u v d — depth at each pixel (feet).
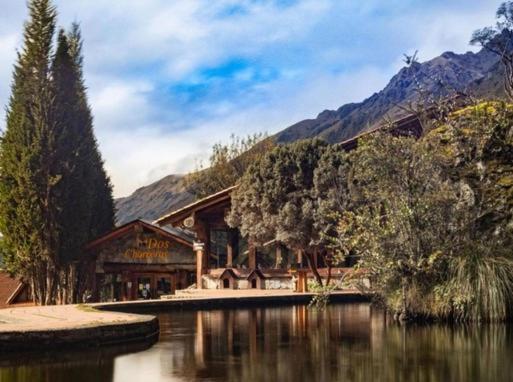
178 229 138.31
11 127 111.14
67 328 36.88
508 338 37.99
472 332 40.52
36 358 34.40
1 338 34.88
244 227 91.61
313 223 82.94
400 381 26.35
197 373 28.86
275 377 27.61
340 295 70.69
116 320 41.42
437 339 38.11
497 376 27.12
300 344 37.60
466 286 44.42
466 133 53.31
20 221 108.78
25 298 117.91
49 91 111.14
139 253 119.34
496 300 43.91
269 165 89.10
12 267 111.75
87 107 120.37
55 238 109.70
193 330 46.37
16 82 112.27
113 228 129.70
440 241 47.03
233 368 29.99
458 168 52.34
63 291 114.42
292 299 71.05
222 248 155.84
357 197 76.02
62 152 111.24
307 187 86.22
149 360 32.99
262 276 96.89
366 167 50.98
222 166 171.94
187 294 88.48
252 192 89.86
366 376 27.55
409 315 47.11
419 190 48.60
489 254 45.55
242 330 45.70
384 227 48.80
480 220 49.37
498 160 52.54
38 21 111.86
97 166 131.03
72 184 112.57
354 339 39.14
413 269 46.80
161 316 58.70
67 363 32.71
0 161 111.75
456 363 30.30
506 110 55.62
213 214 108.47
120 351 36.35
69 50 120.47
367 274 52.03
